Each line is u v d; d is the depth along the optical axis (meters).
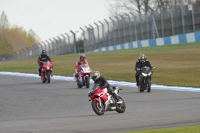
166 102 63.38
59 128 43.56
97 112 53.41
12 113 61.50
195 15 163.00
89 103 66.56
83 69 86.12
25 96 78.56
